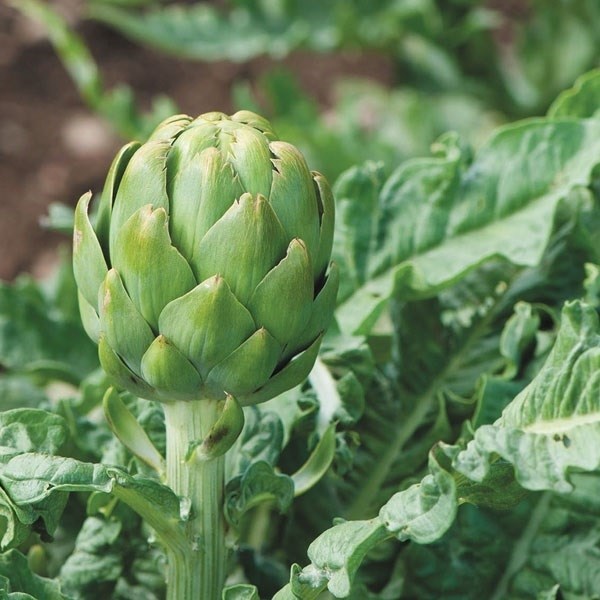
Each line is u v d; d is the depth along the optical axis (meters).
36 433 1.08
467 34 2.14
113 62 3.51
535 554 1.17
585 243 1.23
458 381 1.23
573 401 1.04
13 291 1.36
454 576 1.17
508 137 1.24
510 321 1.19
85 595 1.16
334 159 2.10
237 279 1.00
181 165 1.01
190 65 3.53
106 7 2.45
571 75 2.23
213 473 1.06
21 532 1.05
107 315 1.01
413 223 1.24
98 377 1.25
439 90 2.28
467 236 1.24
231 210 1.00
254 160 1.00
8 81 3.42
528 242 1.21
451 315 1.25
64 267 1.43
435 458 1.02
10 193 3.13
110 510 1.16
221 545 1.07
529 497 1.18
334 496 1.21
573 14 2.21
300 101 2.35
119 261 1.01
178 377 1.02
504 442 1.02
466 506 1.18
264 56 3.55
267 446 1.15
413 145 2.50
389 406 1.23
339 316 1.22
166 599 1.14
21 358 1.35
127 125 1.80
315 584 1.03
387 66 3.61
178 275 1.00
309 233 1.02
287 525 1.22
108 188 1.03
